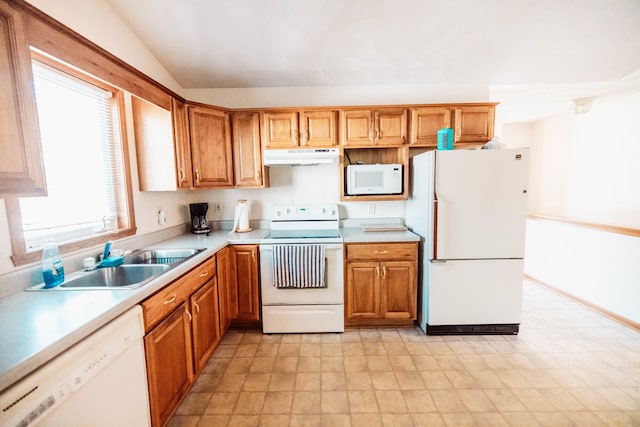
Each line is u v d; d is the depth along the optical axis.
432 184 2.17
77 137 1.61
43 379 0.78
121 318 1.09
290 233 2.61
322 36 2.12
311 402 1.63
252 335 2.38
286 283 2.29
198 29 2.02
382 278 2.38
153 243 2.19
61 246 1.45
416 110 2.51
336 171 2.87
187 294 1.64
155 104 1.85
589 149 3.46
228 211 2.90
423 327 2.39
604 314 2.60
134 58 2.03
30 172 0.95
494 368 1.90
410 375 1.85
